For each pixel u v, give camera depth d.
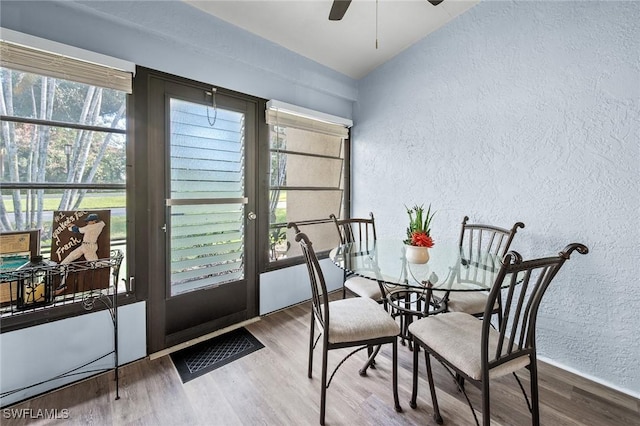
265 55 2.46
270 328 2.39
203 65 2.17
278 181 2.75
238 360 1.93
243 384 1.69
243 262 2.49
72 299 1.52
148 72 1.92
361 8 2.21
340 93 3.10
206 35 2.09
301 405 1.53
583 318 1.81
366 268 1.70
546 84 1.92
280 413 1.47
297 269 2.88
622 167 1.65
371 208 3.18
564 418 1.46
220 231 2.34
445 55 2.46
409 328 1.51
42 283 1.44
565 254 1.13
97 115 1.76
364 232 3.24
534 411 1.28
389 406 1.52
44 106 1.61
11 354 1.49
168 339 2.06
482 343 1.13
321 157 3.12
